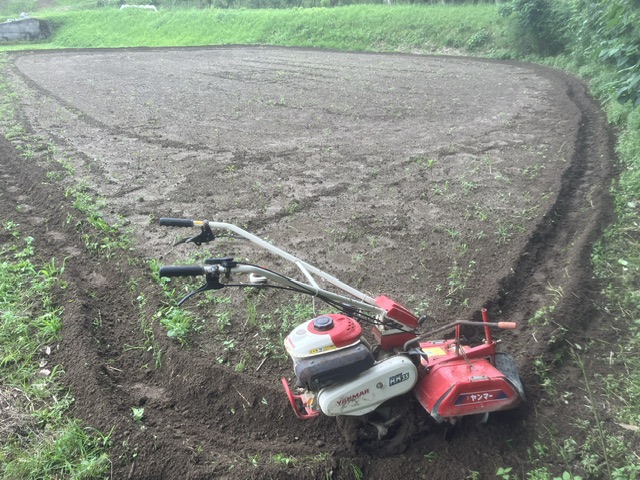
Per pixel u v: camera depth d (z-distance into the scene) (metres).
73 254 6.57
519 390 3.85
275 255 6.47
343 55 24.69
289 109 14.16
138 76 19.75
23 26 34.34
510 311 5.43
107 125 12.55
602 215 7.16
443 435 3.89
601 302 5.39
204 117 13.38
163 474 3.59
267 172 9.41
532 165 9.41
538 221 7.14
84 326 5.01
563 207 7.71
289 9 33.25
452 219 7.36
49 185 8.62
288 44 28.72
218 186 8.77
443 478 3.58
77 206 7.70
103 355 4.76
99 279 6.07
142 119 13.16
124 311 5.49
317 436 3.98
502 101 14.41
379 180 8.94
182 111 14.05
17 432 3.85
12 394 4.22
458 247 6.58
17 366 4.54
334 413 3.48
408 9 27.88
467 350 4.00
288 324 5.12
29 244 6.66
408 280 5.91
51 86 17.55
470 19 25.22
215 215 7.63
